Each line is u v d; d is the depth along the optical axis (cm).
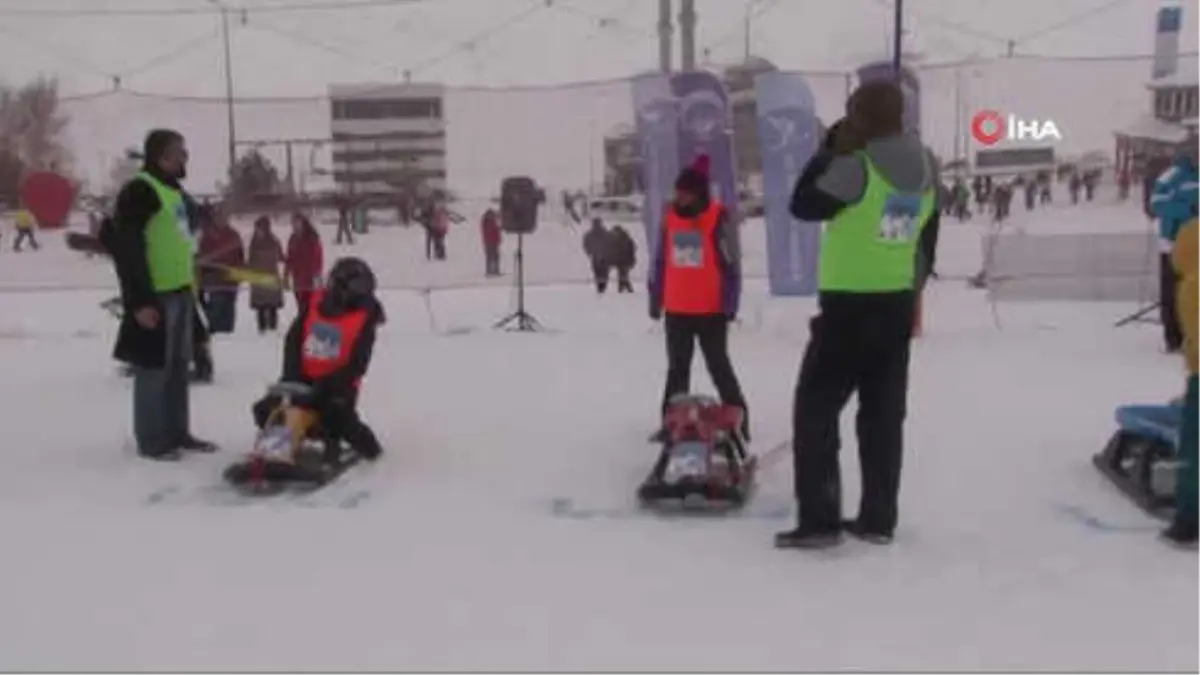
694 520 525
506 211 1252
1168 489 529
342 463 611
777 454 614
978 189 1898
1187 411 477
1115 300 1319
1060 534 501
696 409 550
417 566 466
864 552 477
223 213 1170
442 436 698
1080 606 419
